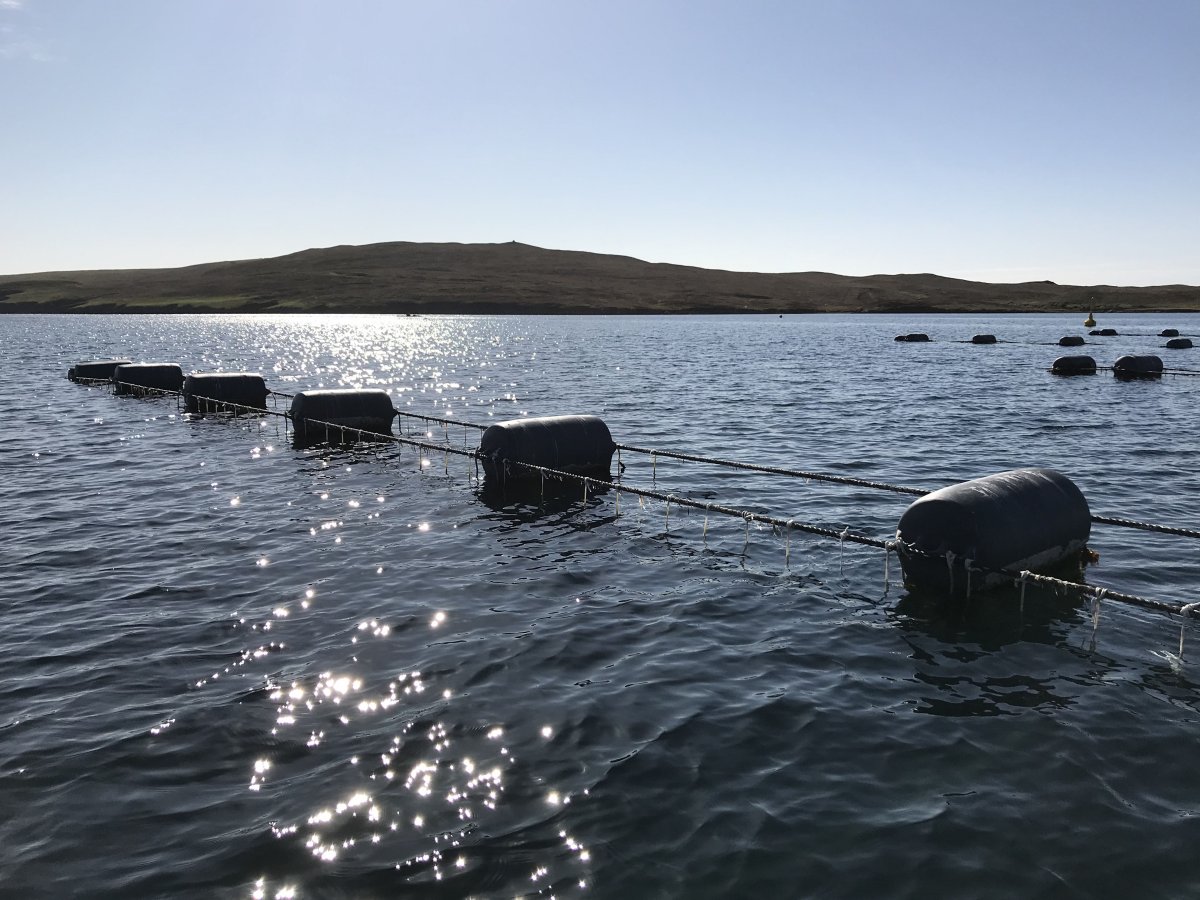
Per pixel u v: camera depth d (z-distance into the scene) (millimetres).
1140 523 15594
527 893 6871
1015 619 12812
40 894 6895
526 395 46438
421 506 20344
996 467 24547
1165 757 8953
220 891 6922
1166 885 6957
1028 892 6879
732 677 10898
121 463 25891
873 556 16094
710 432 31766
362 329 146375
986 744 9227
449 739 9305
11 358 73312
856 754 9008
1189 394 43688
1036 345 90125
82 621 12836
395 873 7121
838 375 56156
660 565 15695
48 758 8953
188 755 9016
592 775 8578
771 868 7164
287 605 13508
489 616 13031
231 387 38906
